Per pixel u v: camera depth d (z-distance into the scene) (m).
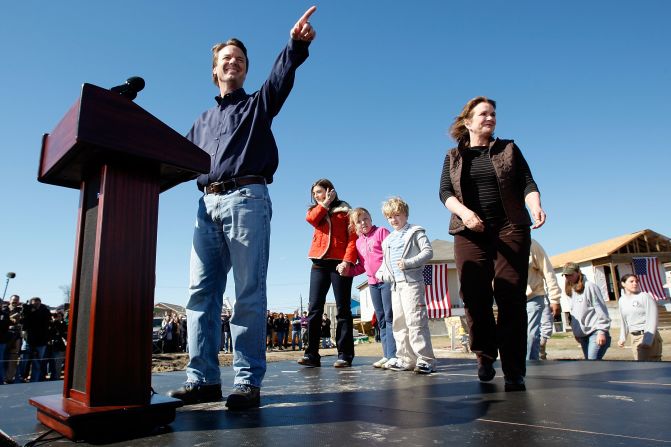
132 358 1.43
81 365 1.50
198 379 2.05
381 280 3.84
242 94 2.27
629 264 22.39
